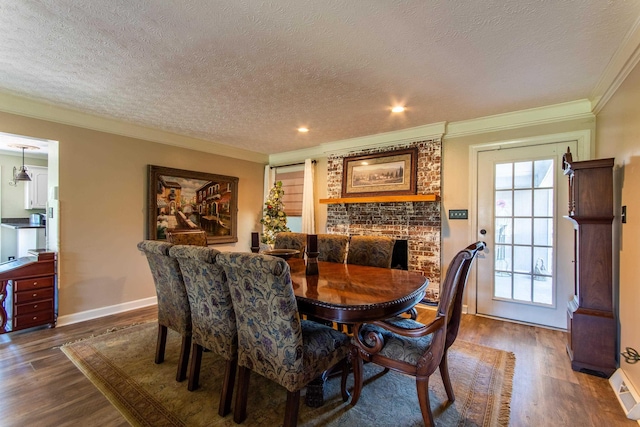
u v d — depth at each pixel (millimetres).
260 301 1558
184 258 1891
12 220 5398
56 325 3213
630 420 1744
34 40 1950
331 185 4770
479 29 1812
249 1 1585
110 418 1771
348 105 3094
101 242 3564
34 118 3078
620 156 2225
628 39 1866
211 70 2361
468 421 1744
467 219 3631
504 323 3309
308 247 2389
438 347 1601
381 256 2939
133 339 2871
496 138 3453
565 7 1606
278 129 4000
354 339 1860
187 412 1822
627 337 2041
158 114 3408
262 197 5641
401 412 1831
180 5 1616
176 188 4254
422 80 2512
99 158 3545
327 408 1865
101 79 2531
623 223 2145
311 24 1780
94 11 1660
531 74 2387
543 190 3207
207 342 1925
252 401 1941
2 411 1825
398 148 4086
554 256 3148
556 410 1842
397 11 1656
